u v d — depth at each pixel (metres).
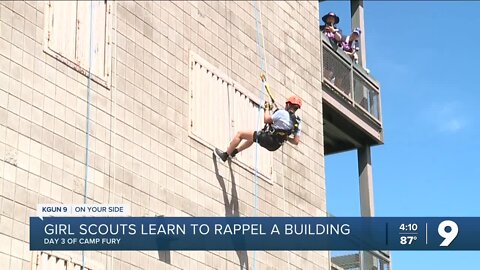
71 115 13.75
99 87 14.38
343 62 20.97
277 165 17.86
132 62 15.16
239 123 17.27
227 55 17.42
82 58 14.25
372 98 21.88
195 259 15.09
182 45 16.34
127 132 14.64
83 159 13.73
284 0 19.56
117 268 13.70
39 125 13.19
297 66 19.38
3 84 12.82
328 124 20.78
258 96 17.97
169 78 15.84
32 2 13.62
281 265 17.08
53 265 12.80
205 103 16.48
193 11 16.84
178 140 15.61
